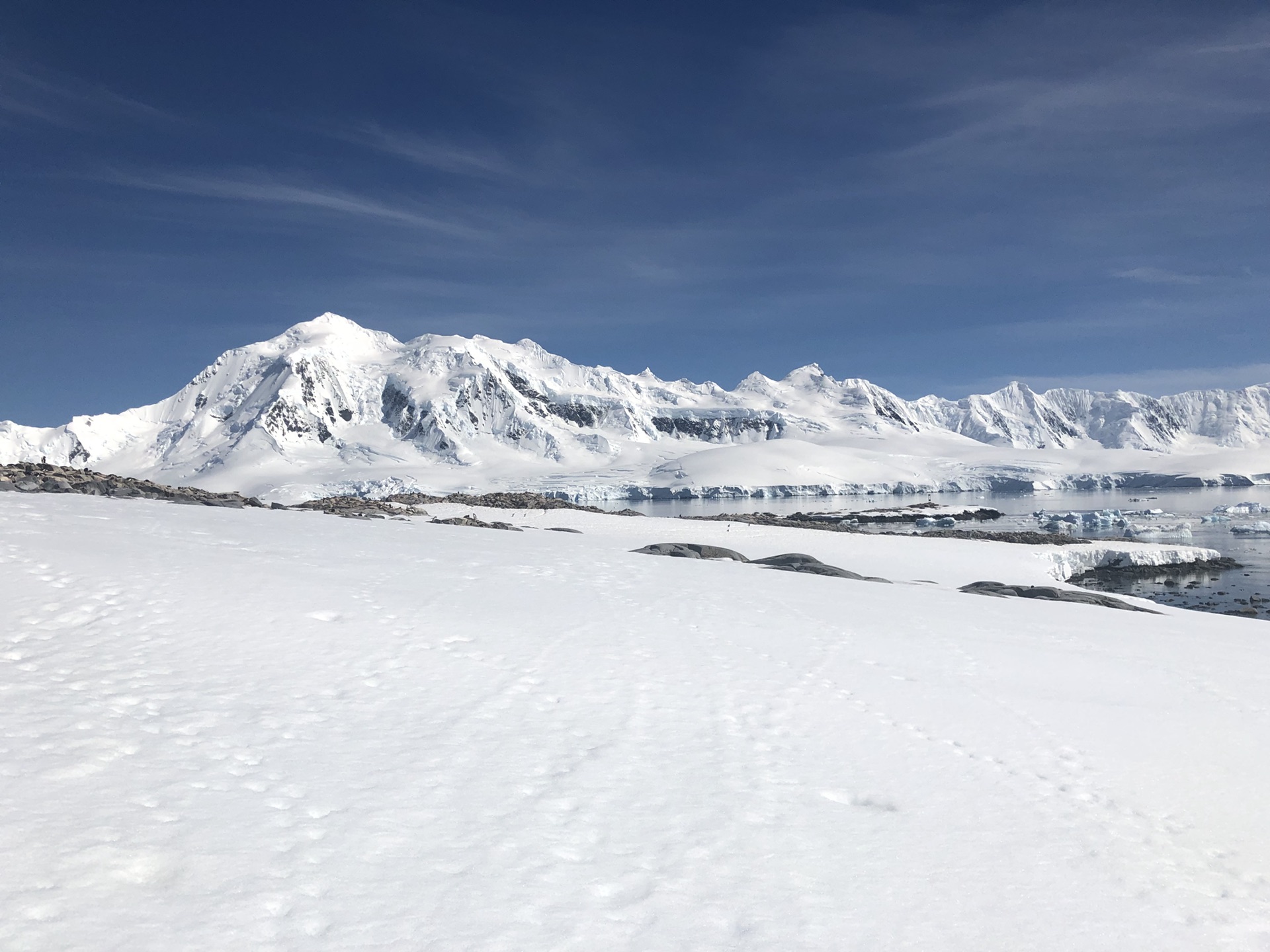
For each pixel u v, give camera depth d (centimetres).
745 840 562
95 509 1975
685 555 2603
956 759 750
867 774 702
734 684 930
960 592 2069
